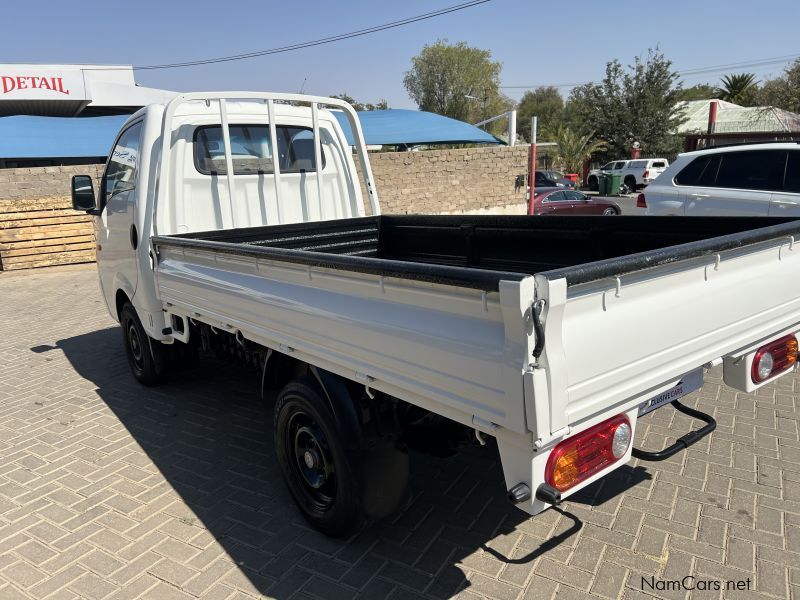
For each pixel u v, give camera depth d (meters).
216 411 4.91
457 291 1.99
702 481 3.43
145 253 4.49
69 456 4.21
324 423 2.78
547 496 1.93
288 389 3.00
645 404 2.38
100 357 6.60
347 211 5.43
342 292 2.51
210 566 2.94
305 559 2.95
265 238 4.61
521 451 1.95
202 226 4.64
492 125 57.28
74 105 22.02
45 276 12.23
